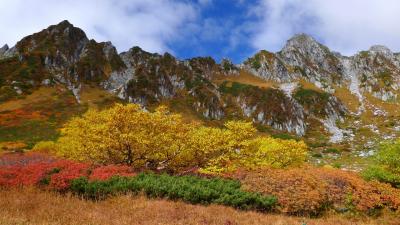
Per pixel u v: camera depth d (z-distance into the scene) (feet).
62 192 61.98
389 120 434.71
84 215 44.39
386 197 74.33
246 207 60.95
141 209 50.16
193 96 441.68
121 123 87.92
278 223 50.34
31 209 46.24
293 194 67.46
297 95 494.18
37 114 304.30
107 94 413.80
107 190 59.77
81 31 522.06
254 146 96.68
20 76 398.62
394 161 88.53
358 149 288.92
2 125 265.34
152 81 440.86
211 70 567.18
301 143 100.07
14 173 71.72
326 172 83.30
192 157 93.25
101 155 90.99
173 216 47.50
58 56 460.14
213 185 67.46
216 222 46.80
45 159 117.91
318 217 67.15
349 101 522.06
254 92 464.65
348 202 72.54
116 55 518.37
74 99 373.81
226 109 445.78
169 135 90.07
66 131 117.60
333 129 421.18
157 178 68.95
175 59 518.37
